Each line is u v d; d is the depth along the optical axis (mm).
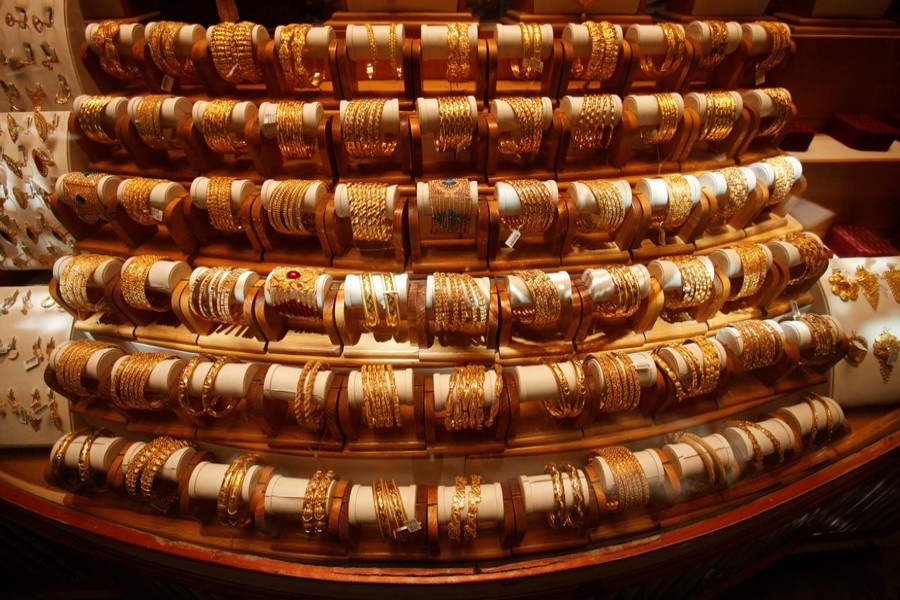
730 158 759
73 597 865
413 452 635
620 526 624
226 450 664
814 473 670
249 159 733
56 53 724
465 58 673
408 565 605
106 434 673
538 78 740
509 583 599
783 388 702
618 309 640
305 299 617
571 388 610
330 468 652
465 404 593
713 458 622
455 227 646
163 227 748
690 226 702
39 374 706
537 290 613
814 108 874
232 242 714
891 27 808
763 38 734
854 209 866
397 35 660
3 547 756
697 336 684
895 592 858
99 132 702
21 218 753
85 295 666
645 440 664
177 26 688
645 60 737
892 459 698
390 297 604
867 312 738
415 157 669
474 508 590
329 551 608
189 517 643
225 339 673
